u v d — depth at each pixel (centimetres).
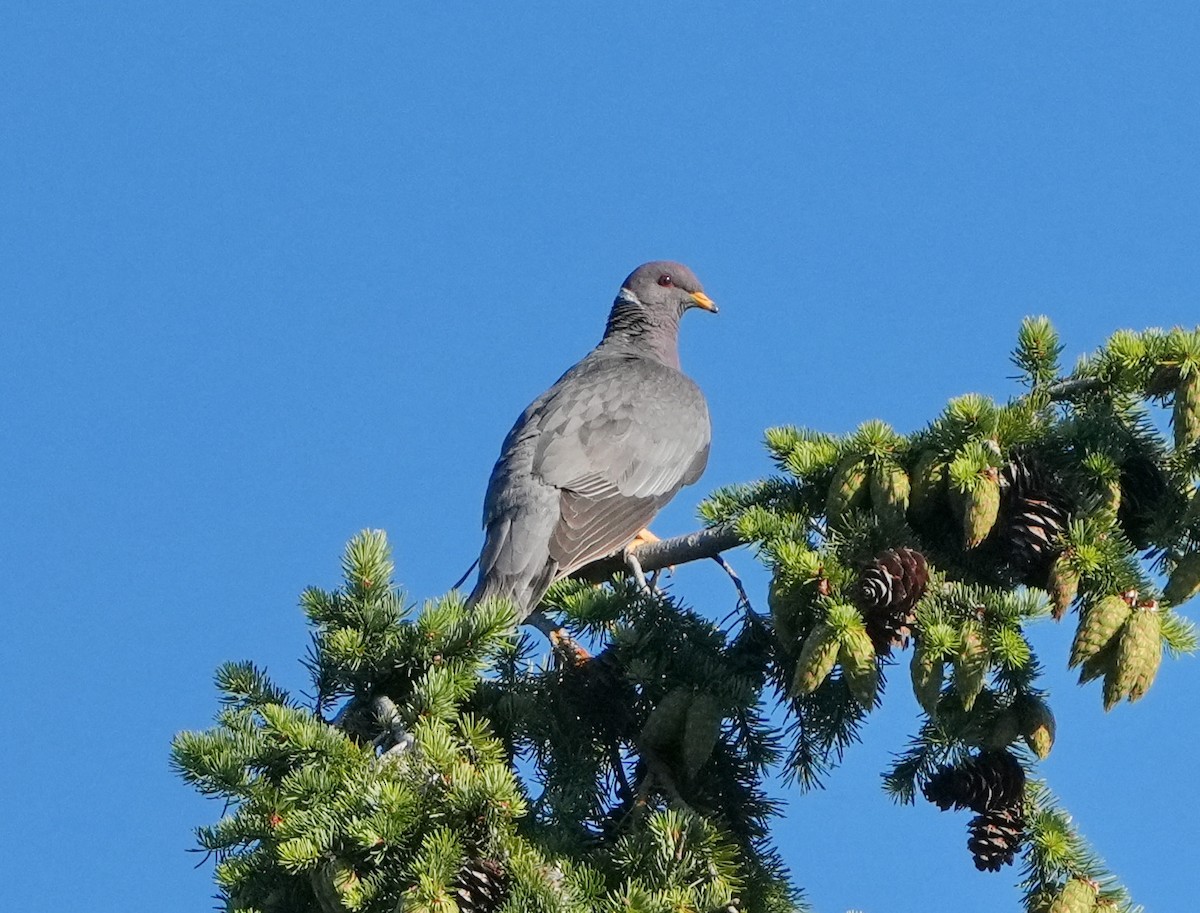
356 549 1084
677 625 1162
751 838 1127
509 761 1107
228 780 1000
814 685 991
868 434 1112
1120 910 1015
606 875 995
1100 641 978
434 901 895
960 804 1088
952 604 1020
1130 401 1166
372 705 1083
